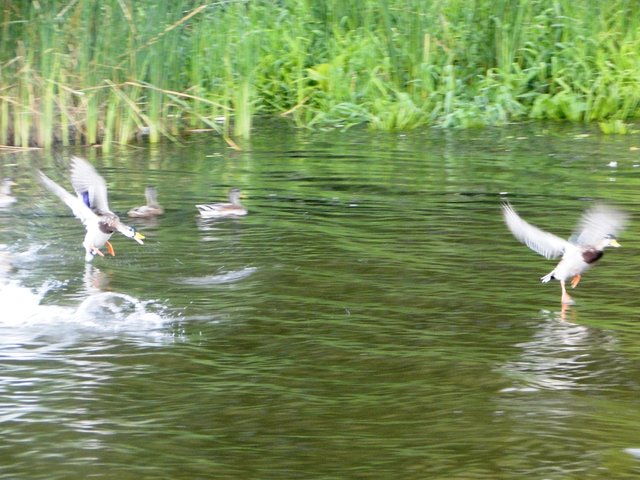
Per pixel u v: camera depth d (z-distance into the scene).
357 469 6.14
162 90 16.78
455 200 12.81
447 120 18.50
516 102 19.09
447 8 20.02
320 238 11.09
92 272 9.97
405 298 9.16
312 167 15.05
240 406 7.01
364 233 11.30
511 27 19.80
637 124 18.48
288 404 7.04
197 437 6.57
